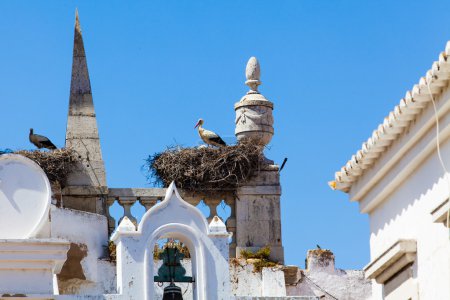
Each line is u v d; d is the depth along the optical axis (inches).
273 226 1470.2
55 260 1150.3
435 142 1068.5
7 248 1143.6
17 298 1138.7
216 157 1482.5
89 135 1488.7
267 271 1408.7
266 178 1482.5
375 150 1130.0
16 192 1171.9
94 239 1403.8
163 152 1486.2
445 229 1072.2
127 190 1472.7
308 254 1424.7
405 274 1123.3
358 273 1422.2
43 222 1168.2
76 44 1530.5
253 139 1498.5
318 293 1411.2
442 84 1030.4
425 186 1098.1
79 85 1512.1
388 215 1157.1
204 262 1181.1
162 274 1184.2
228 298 1179.3
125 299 1164.5
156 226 1183.6
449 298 1067.3
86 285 1381.6
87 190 1466.5
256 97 1514.5
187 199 1477.6
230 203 1478.8
